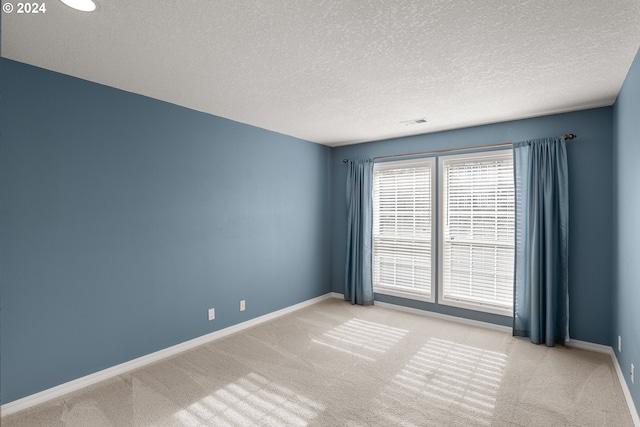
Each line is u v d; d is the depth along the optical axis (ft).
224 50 7.28
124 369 9.84
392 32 6.52
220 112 12.01
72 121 8.80
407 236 15.70
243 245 13.48
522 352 11.16
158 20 6.08
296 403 8.28
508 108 11.31
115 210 9.67
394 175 16.14
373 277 16.80
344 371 9.90
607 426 7.38
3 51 7.35
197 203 11.82
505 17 5.99
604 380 9.32
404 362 10.48
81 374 8.98
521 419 7.62
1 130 7.68
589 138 11.33
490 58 7.64
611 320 10.92
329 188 18.15
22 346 8.01
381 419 7.64
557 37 6.70
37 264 8.23
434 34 6.60
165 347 10.89
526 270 12.26
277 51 7.32
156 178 10.64
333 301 17.42
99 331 9.34
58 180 8.56
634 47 7.08
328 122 13.26
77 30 6.42
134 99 10.07
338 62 7.87
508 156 13.00
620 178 9.57
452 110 11.57
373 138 16.10
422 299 15.19
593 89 9.56
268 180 14.56
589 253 11.34
